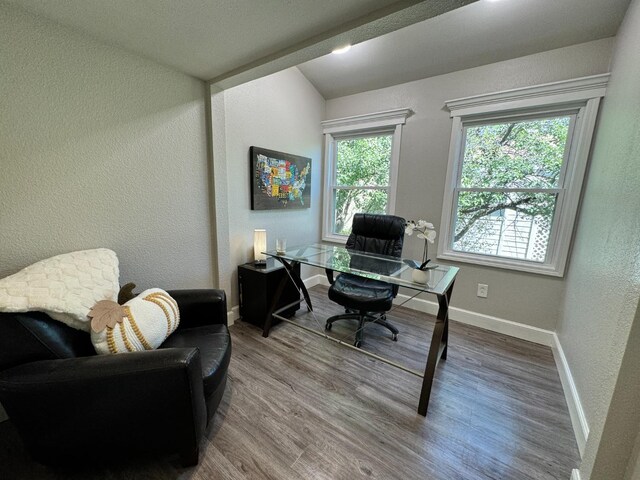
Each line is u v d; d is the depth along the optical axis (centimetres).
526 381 185
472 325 264
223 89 217
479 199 256
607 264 133
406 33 220
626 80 148
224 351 143
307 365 198
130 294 153
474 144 253
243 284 256
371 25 133
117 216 172
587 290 162
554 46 202
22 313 105
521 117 227
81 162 154
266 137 267
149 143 182
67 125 147
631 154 122
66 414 102
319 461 126
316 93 321
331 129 332
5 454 126
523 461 129
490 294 253
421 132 273
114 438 109
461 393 173
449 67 244
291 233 316
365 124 306
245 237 262
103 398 102
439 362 205
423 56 240
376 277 179
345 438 139
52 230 147
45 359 107
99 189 163
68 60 144
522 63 216
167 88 187
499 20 196
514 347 227
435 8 119
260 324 252
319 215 358
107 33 148
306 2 122
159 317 138
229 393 168
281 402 162
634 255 100
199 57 174
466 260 260
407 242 293
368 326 259
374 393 171
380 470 123
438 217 273
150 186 186
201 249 225
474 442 138
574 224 211
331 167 350
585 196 200
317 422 148
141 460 125
